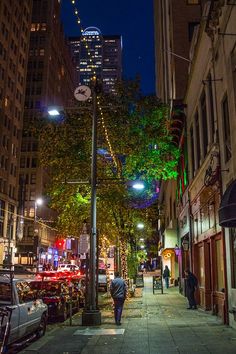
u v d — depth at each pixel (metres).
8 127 76.81
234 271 14.10
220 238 16.47
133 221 25.16
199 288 21.44
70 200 23.75
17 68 82.00
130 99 23.59
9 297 10.42
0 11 73.44
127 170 23.88
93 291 15.58
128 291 25.42
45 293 16.66
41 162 23.72
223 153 15.10
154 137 23.72
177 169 31.66
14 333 9.90
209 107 18.23
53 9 111.94
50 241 100.38
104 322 15.85
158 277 31.62
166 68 43.56
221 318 15.88
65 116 23.48
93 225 16.17
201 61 19.97
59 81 118.38
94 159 16.84
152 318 16.84
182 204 29.02
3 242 69.19
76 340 12.16
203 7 19.83
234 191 11.37
